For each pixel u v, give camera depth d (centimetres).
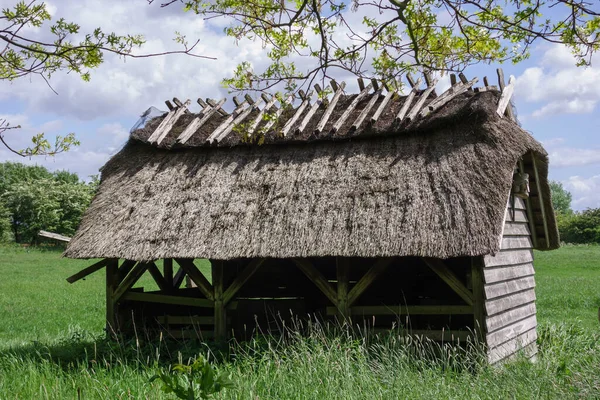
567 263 3675
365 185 1035
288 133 1166
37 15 532
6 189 6694
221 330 1097
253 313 1228
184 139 1234
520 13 543
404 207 977
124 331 1173
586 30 539
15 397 748
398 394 705
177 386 535
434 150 1047
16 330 1603
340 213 1007
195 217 1096
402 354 824
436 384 743
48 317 1825
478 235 896
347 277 1023
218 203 1105
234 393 691
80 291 2523
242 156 1184
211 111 1318
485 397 714
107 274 1177
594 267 3434
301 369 779
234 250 1017
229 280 1267
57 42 539
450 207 946
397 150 1077
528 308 1198
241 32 603
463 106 1059
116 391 759
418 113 1114
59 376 877
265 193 1094
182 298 1130
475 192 951
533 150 1099
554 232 1280
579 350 1111
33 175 7588
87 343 1152
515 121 1174
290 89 626
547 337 1252
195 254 1031
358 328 985
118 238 1106
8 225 6056
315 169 1098
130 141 1311
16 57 554
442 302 1202
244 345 1045
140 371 928
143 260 1056
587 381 725
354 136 1120
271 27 593
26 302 2175
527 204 1245
